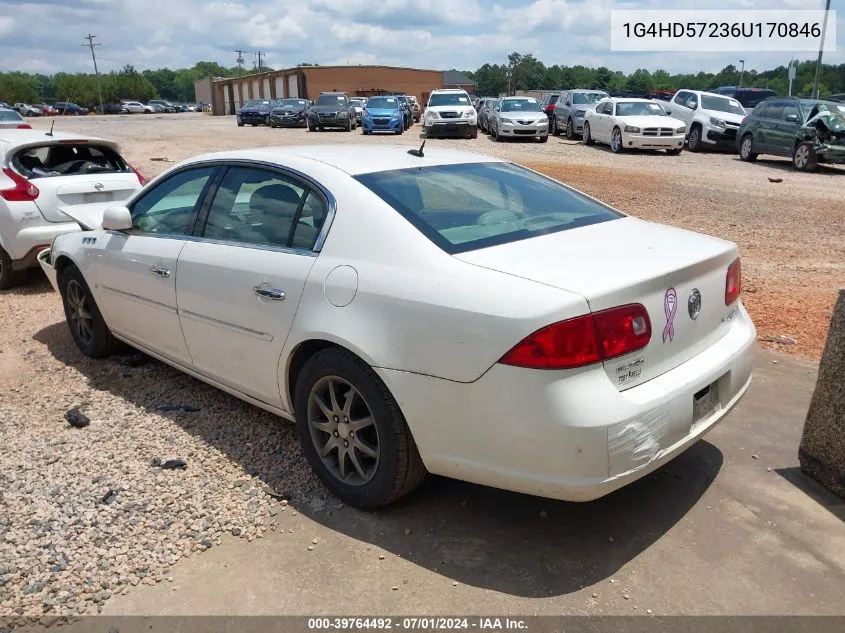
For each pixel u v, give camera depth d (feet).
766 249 28.12
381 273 9.93
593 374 8.58
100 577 9.46
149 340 14.88
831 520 10.49
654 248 10.25
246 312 11.78
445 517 10.67
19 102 350.84
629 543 10.03
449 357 9.06
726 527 10.35
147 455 12.52
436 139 78.38
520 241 10.23
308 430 11.24
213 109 241.55
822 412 11.25
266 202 12.08
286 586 9.25
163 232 14.12
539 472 8.73
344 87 217.77
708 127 65.62
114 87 398.21
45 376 16.30
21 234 22.74
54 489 11.43
